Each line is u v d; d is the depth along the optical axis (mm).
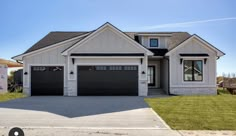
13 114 11695
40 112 12312
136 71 22406
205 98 19219
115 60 22391
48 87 22812
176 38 26719
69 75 22438
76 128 8766
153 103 15930
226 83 26875
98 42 22500
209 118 10508
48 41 25734
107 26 22406
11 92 25969
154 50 24438
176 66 23188
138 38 25469
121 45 22500
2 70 24938
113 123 9641
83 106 14602
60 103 16156
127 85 22375
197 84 23250
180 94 23125
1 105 15070
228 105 14773
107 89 22391
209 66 23266
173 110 12828
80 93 22438
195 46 23266
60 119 10453
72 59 22422
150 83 26125
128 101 17266
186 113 11844
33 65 22875
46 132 8172
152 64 26125
